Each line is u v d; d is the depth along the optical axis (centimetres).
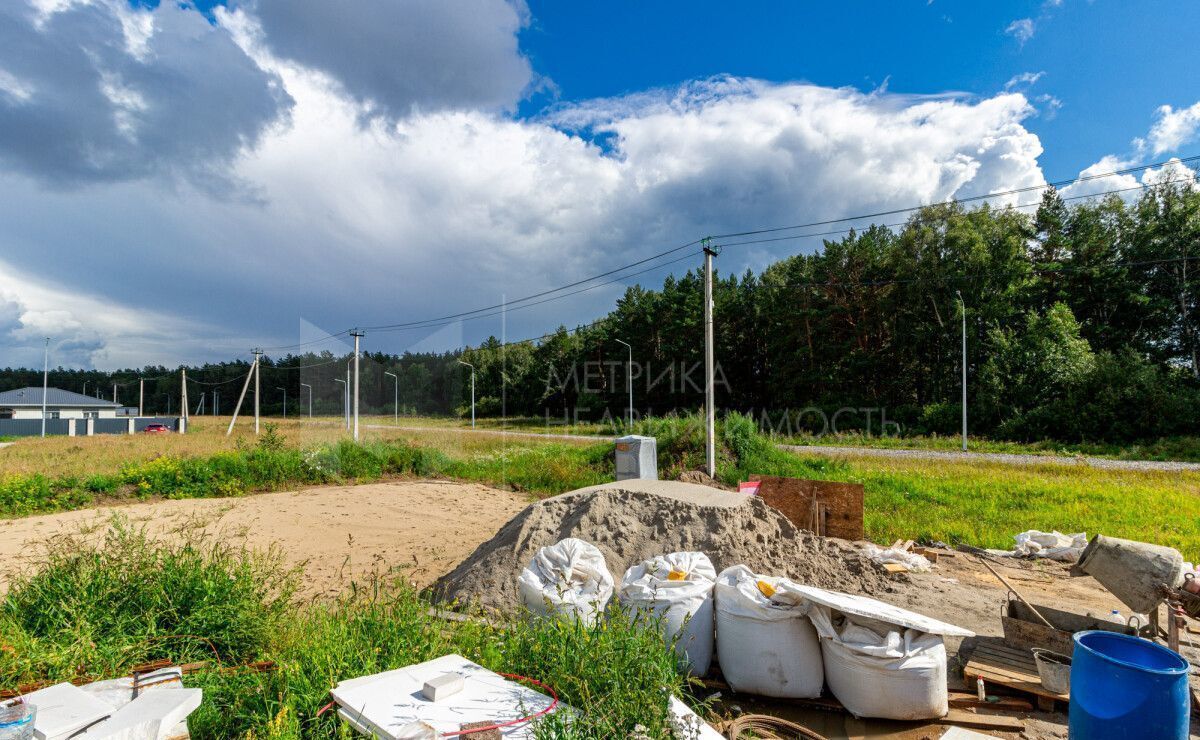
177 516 1015
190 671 379
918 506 1153
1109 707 317
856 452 2409
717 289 4866
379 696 294
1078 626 477
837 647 407
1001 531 955
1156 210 3422
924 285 3631
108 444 2619
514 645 382
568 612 454
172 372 9212
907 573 719
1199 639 519
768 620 422
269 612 457
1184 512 1034
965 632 405
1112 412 2658
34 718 245
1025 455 2305
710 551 591
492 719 273
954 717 400
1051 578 727
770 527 654
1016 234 3672
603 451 1772
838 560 661
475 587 566
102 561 493
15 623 404
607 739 272
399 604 443
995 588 681
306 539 874
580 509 648
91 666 367
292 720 289
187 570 471
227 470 1374
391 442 1745
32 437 4159
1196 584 443
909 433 3297
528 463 1677
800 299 4141
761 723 381
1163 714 306
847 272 4000
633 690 304
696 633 442
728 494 697
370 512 1096
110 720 259
